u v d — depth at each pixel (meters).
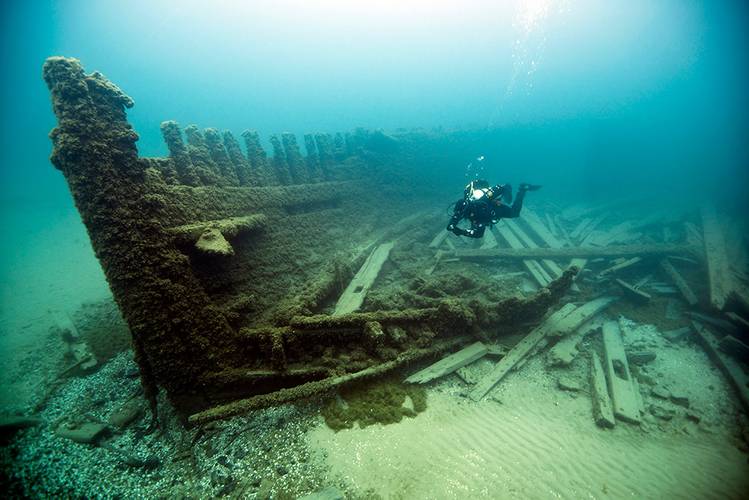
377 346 4.67
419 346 4.93
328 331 4.71
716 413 4.11
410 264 8.11
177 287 4.02
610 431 3.92
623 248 7.89
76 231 16.59
